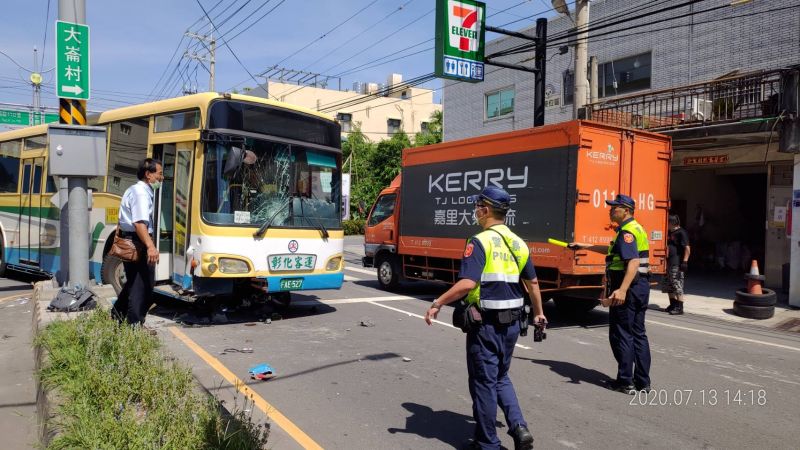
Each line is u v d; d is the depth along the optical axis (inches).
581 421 192.9
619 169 359.6
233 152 299.0
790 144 435.8
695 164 585.0
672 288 433.4
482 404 154.6
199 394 175.5
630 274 214.8
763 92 466.9
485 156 404.2
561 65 812.6
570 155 344.2
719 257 703.1
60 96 330.6
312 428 179.2
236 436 140.0
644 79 701.3
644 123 544.1
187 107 317.1
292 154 335.6
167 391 163.8
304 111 344.2
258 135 318.7
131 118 361.7
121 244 235.8
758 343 330.0
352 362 255.6
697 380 245.9
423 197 465.4
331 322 346.0
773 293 424.8
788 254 530.9
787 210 508.7
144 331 230.4
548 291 363.3
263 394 209.6
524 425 156.3
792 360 288.2
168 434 138.0
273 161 326.6
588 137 344.5
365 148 1563.7
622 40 724.0
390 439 172.1
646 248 225.3
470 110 977.5
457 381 230.7
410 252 475.5
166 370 186.2
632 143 366.0
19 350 265.4
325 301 430.0
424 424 184.4
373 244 526.6
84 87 338.6
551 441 175.3
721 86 490.9
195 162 308.2
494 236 157.1
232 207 308.3
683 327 379.9
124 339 205.0
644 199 373.1
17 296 422.9
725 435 183.0
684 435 182.2
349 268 715.4
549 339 320.2
